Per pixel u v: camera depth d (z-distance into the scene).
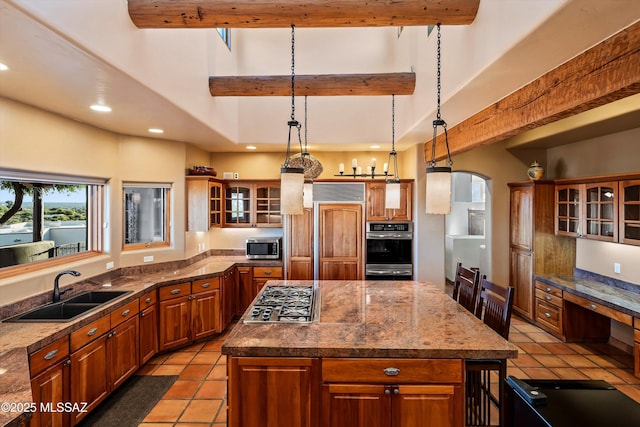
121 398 2.88
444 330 2.19
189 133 3.86
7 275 2.55
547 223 4.53
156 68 2.46
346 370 1.96
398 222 4.80
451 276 6.88
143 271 3.98
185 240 4.42
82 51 1.78
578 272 4.45
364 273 4.82
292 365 1.97
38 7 1.46
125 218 3.95
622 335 3.85
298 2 2.21
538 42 1.77
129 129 3.60
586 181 3.94
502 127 2.74
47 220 3.06
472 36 2.31
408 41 3.96
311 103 4.70
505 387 1.75
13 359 1.81
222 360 3.57
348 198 4.83
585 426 1.37
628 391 2.98
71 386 2.33
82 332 2.44
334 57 4.68
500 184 5.24
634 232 3.34
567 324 4.00
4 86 2.25
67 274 2.90
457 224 7.50
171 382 3.14
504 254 5.27
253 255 4.93
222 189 5.05
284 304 2.67
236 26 2.32
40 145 2.73
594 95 1.80
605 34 1.68
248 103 4.65
